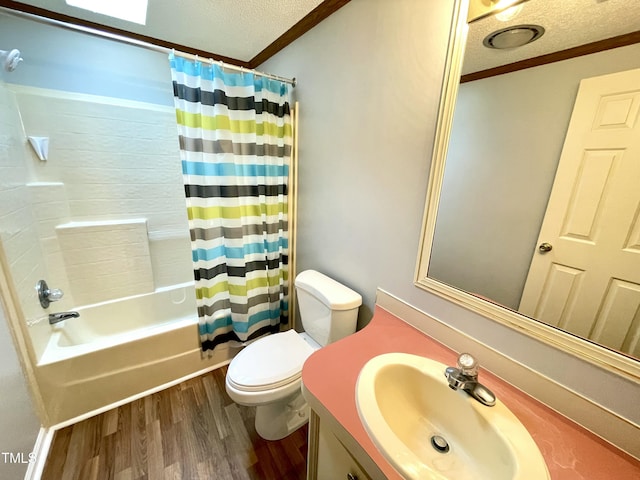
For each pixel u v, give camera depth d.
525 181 0.76
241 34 1.61
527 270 0.78
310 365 0.86
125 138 1.91
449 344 0.97
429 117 0.94
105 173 1.88
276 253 1.91
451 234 0.94
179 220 2.23
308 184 1.70
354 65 1.22
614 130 0.60
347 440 0.65
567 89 0.66
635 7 0.56
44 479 1.17
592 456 0.62
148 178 2.04
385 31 1.06
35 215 1.60
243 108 1.55
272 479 1.21
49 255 1.69
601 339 0.66
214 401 1.61
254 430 1.44
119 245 1.98
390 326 1.11
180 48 1.79
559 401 0.72
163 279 2.24
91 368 1.44
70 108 1.70
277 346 1.42
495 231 0.83
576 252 0.68
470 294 0.91
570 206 0.68
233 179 1.59
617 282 0.63
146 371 1.62
